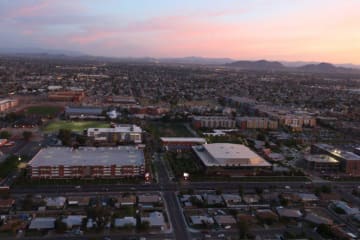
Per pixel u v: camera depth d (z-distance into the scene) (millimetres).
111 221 128500
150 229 125812
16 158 196375
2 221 125250
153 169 190500
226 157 192250
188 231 126062
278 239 121875
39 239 116062
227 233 126125
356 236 127438
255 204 151875
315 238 124688
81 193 154375
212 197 152250
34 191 154500
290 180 184375
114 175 174875
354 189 172000
